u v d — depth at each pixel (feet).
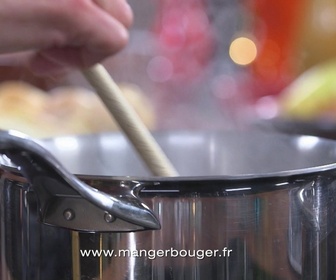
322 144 2.13
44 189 1.51
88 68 2.10
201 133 2.38
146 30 5.16
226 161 2.36
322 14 5.13
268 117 3.99
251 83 4.84
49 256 1.59
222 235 1.53
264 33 5.09
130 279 1.54
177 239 1.52
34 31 2.02
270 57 5.01
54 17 2.01
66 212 1.52
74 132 3.77
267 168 2.28
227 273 1.54
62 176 1.44
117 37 2.09
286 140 2.24
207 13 4.96
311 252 1.65
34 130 3.66
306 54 5.12
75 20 2.02
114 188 1.51
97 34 2.06
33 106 3.87
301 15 5.21
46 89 4.48
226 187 1.53
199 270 1.53
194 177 1.51
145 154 2.06
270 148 2.28
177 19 4.86
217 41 4.91
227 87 4.63
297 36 5.16
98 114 3.91
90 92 4.27
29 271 1.63
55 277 1.59
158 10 5.08
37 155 1.41
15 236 1.66
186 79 4.60
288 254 1.60
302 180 1.60
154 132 2.37
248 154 2.33
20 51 2.09
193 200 1.52
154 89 4.51
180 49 4.73
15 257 1.67
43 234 1.59
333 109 4.17
